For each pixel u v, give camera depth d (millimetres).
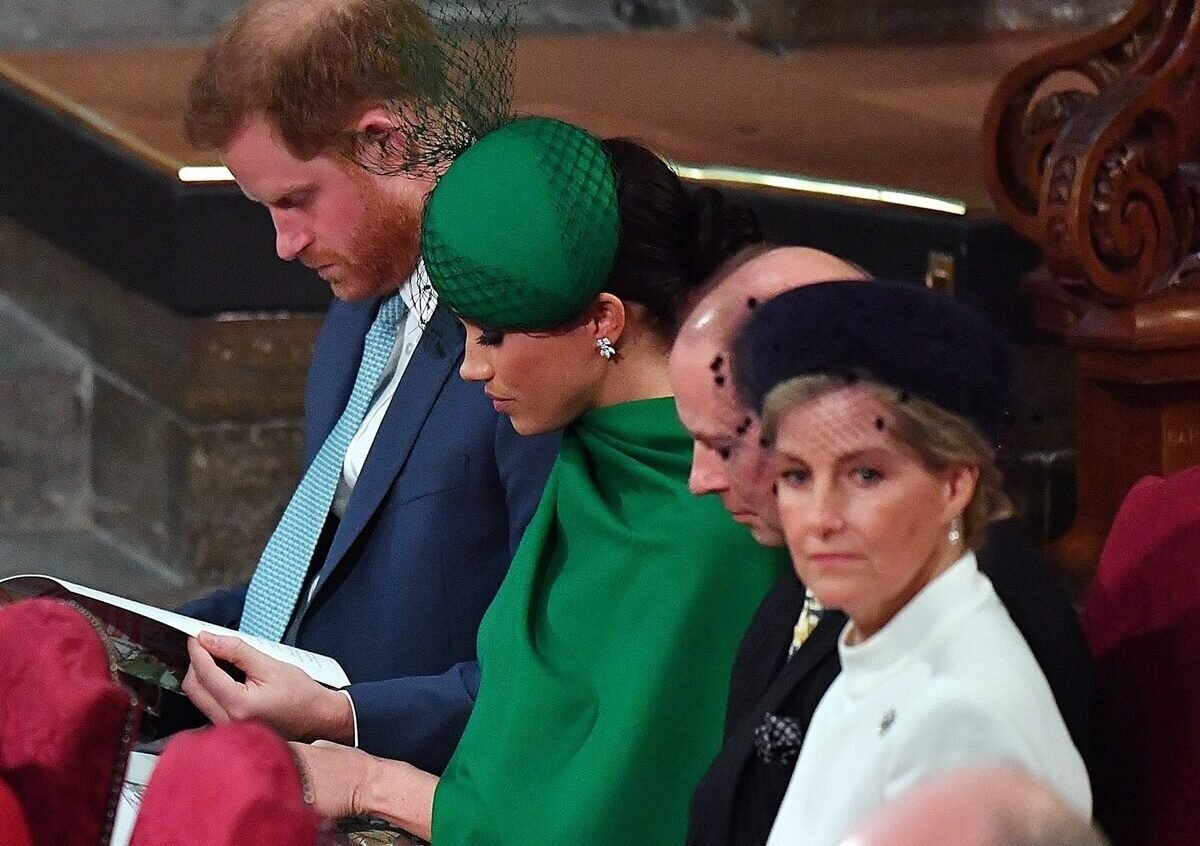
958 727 4910
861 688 5262
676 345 6273
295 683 8297
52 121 18531
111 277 17531
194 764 4949
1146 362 12234
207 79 8617
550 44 24844
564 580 7703
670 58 23703
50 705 6102
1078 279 12203
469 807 7555
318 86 8477
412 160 8609
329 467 9422
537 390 7543
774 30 24406
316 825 4875
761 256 6445
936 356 5020
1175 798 6617
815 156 17719
